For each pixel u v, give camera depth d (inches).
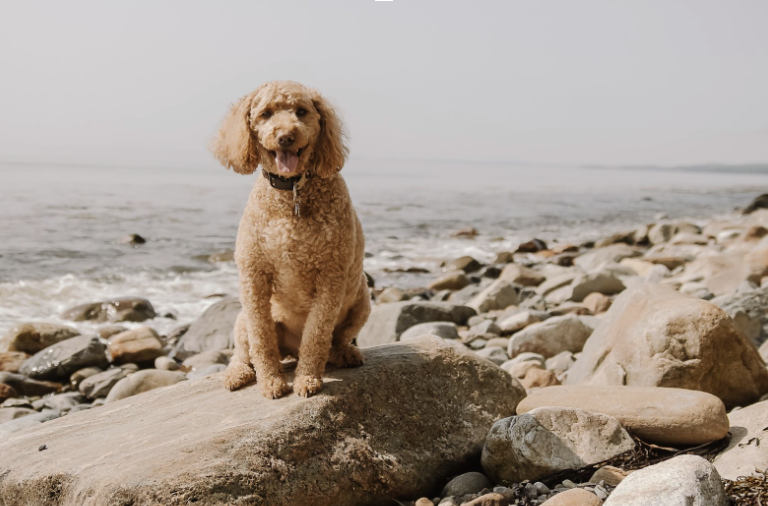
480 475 77.8
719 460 75.9
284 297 82.7
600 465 76.0
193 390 85.2
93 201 392.5
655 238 310.8
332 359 85.4
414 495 76.9
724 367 91.8
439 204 501.4
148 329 147.9
